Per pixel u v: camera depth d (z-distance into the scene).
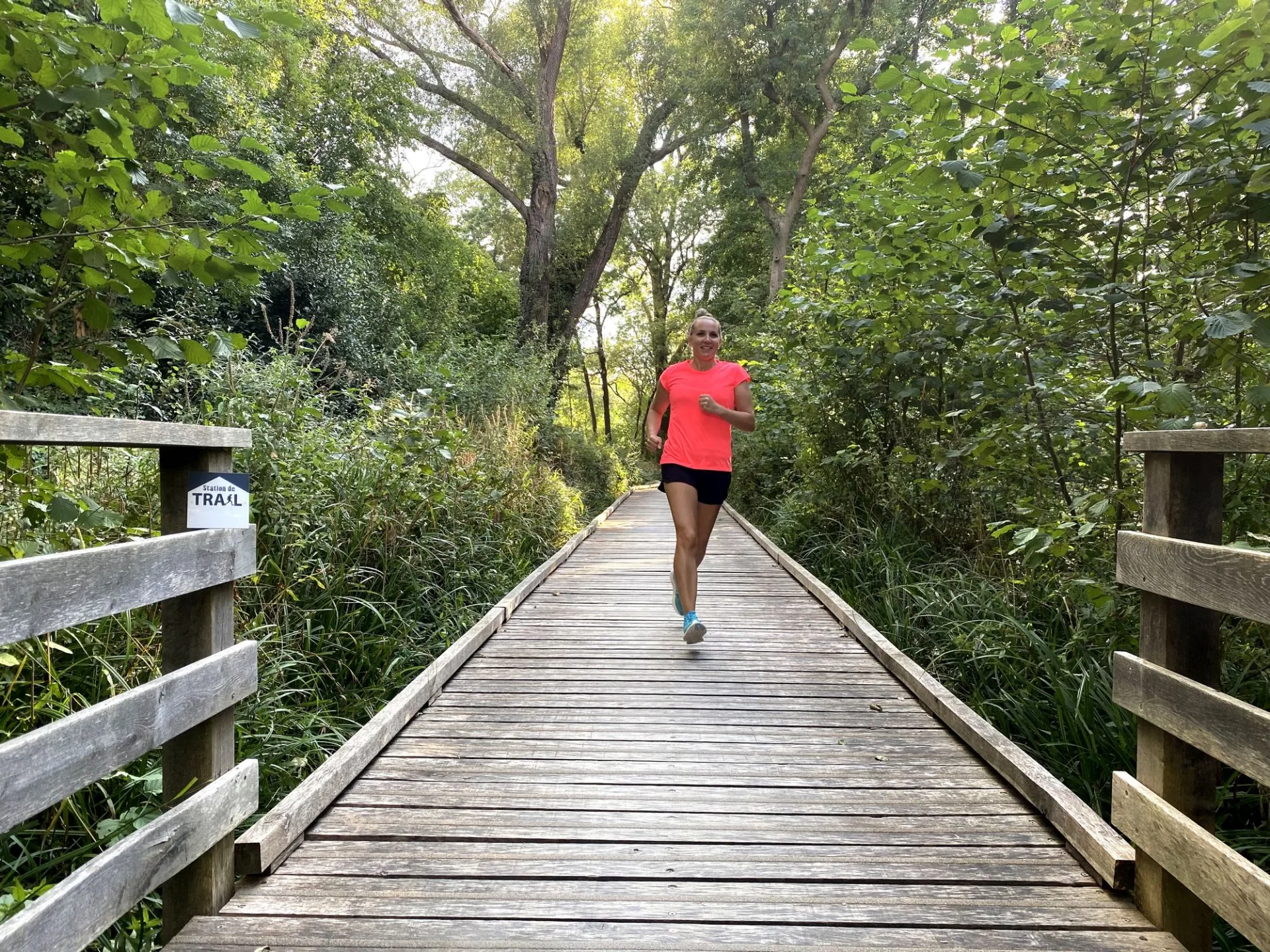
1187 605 1.80
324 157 15.66
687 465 4.23
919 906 1.94
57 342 2.70
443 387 9.93
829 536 7.05
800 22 19.17
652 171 30.05
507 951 1.75
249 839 2.02
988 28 3.53
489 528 6.56
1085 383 4.17
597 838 2.28
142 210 2.37
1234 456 3.26
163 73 2.32
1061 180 3.57
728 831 2.33
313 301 11.94
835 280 6.65
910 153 4.18
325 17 15.30
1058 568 4.12
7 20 2.09
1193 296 3.55
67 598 1.33
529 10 19.34
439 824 2.36
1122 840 2.07
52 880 2.14
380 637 4.21
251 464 4.09
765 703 3.53
